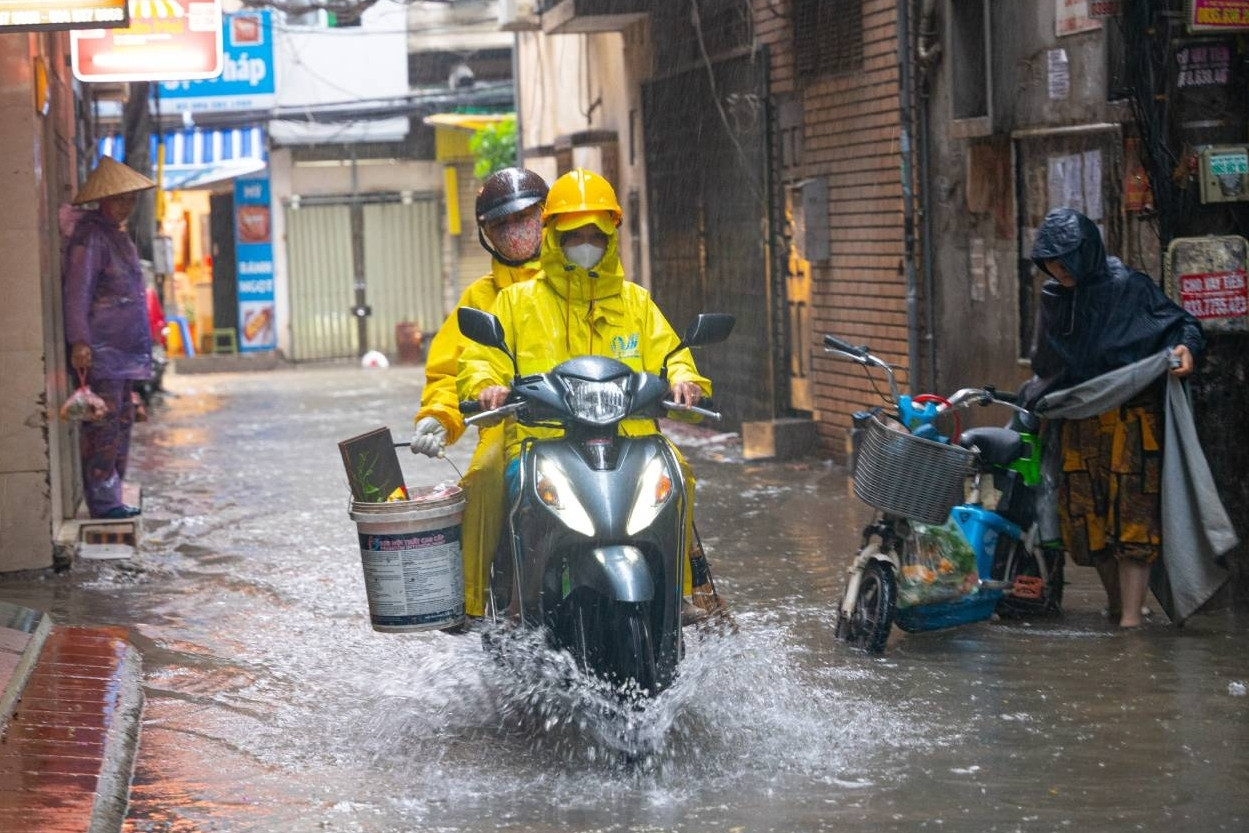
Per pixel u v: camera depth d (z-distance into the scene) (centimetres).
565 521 585
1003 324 1205
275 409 2430
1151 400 823
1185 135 879
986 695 700
